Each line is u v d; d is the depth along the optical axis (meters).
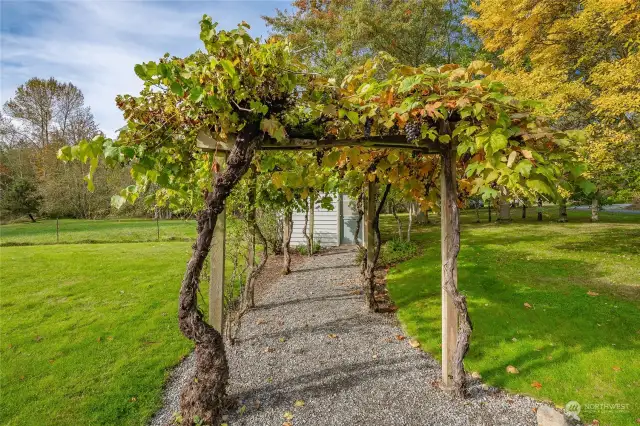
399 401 2.57
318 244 9.95
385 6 12.54
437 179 3.59
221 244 2.70
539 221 14.14
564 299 4.63
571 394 2.61
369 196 4.71
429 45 12.20
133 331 4.02
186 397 2.38
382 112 2.40
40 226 17.30
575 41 7.33
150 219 21.19
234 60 2.06
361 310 4.71
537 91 6.45
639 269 6.22
